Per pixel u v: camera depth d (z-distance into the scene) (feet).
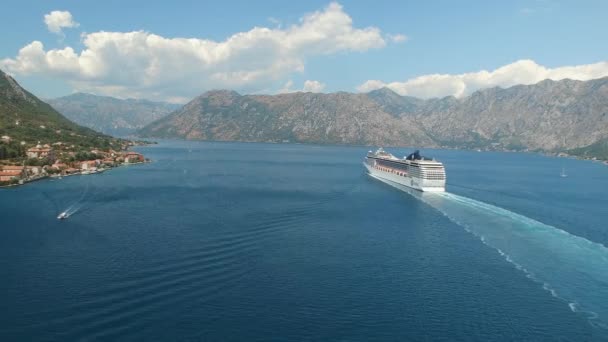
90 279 326.65
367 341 259.19
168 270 345.72
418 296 317.01
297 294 313.53
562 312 296.10
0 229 470.39
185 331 260.21
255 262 371.15
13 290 307.78
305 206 613.52
